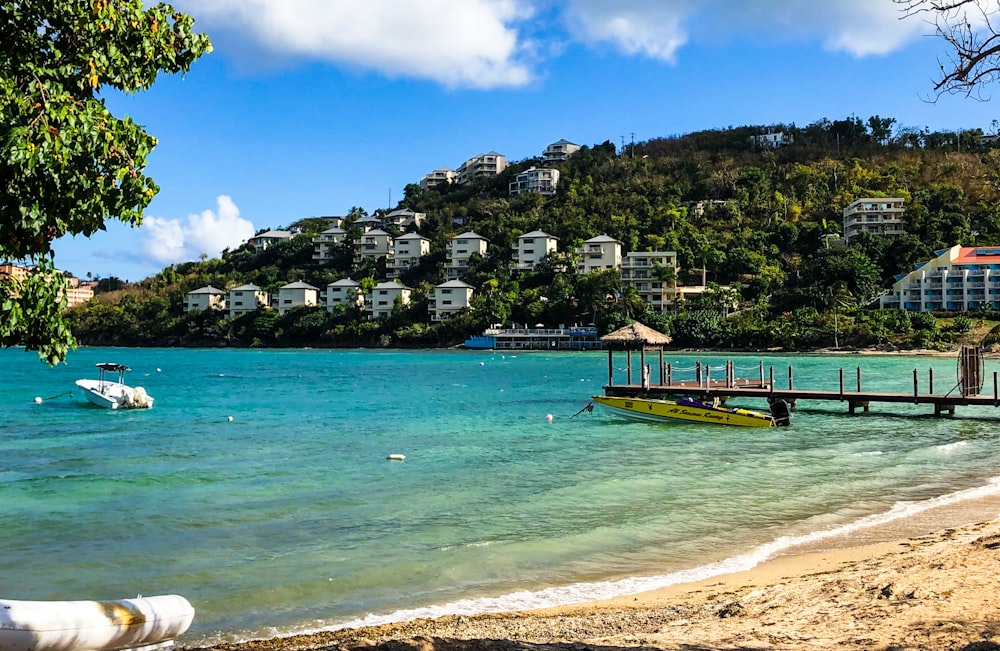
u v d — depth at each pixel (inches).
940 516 694.5
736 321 4685.0
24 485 858.1
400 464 997.2
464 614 460.8
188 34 355.9
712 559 574.2
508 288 5910.4
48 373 3132.4
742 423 1381.6
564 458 1046.4
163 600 367.6
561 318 5531.5
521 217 7209.6
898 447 1141.7
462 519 701.3
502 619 438.6
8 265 316.8
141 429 1371.8
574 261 5900.6
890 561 500.7
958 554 483.5
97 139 290.8
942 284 4707.2
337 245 7327.8
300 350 5890.8
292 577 539.5
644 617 421.7
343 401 1950.1
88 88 325.1
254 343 6181.1
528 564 567.2
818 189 6766.7
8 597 501.0
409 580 533.0
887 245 5319.9
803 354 4227.4
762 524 676.7
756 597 434.9
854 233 5748.0
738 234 5910.4
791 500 773.9
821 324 4439.0
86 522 692.7
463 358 4517.7
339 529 668.7
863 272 4918.8
